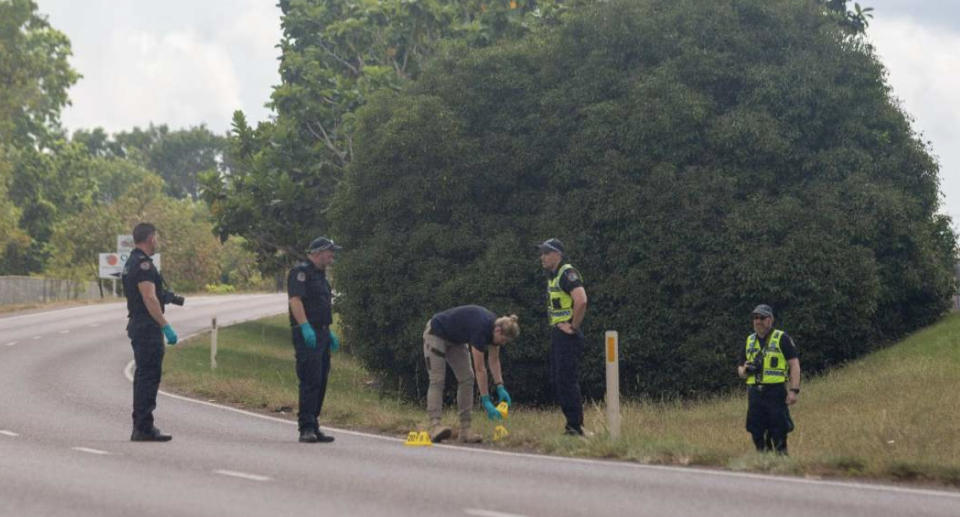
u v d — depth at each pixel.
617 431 17.69
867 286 38.88
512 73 44.78
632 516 11.07
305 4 63.97
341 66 64.38
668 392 39.81
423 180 43.62
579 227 40.88
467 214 43.66
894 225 40.66
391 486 12.93
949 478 13.82
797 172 41.69
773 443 18.47
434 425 18.75
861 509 11.70
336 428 21.11
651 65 42.97
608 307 40.28
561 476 14.05
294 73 63.34
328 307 18.56
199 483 13.05
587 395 41.22
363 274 43.81
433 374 18.83
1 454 15.77
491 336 18.41
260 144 63.81
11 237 105.25
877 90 43.59
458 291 41.66
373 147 44.88
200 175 63.72
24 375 34.94
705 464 15.58
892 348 40.41
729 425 25.92
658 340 39.62
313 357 18.31
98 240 131.50
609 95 42.66
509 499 12.04
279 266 70.06
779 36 43.06
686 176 39.84
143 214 144.00
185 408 25.73
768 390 18.45
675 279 39.44
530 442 17.89
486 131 44.50
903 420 23.91
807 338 38.75
